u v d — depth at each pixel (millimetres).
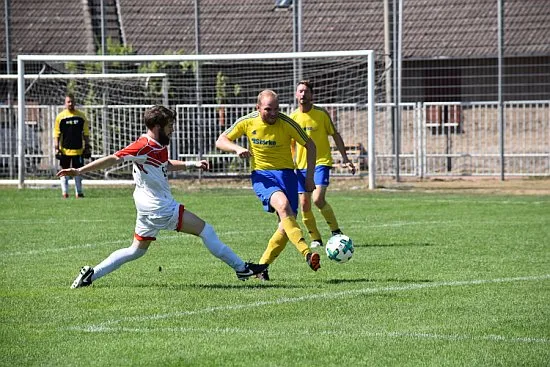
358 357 14500
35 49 64438
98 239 30188
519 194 47719
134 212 39062
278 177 22203
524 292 20141
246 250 27453
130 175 54750
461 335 16000
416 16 65562
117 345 15352
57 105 58062
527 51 62188
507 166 59094
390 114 57250
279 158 22297
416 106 56906
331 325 16812
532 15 64250
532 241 28938
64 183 46031
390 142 57719
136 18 66438
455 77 64438
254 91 60000
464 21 64750
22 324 17016
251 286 21047
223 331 16344
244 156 21453
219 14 66875
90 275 20891
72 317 17594
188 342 15516
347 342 15477
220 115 55594
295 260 25359
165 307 18531
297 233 21172
